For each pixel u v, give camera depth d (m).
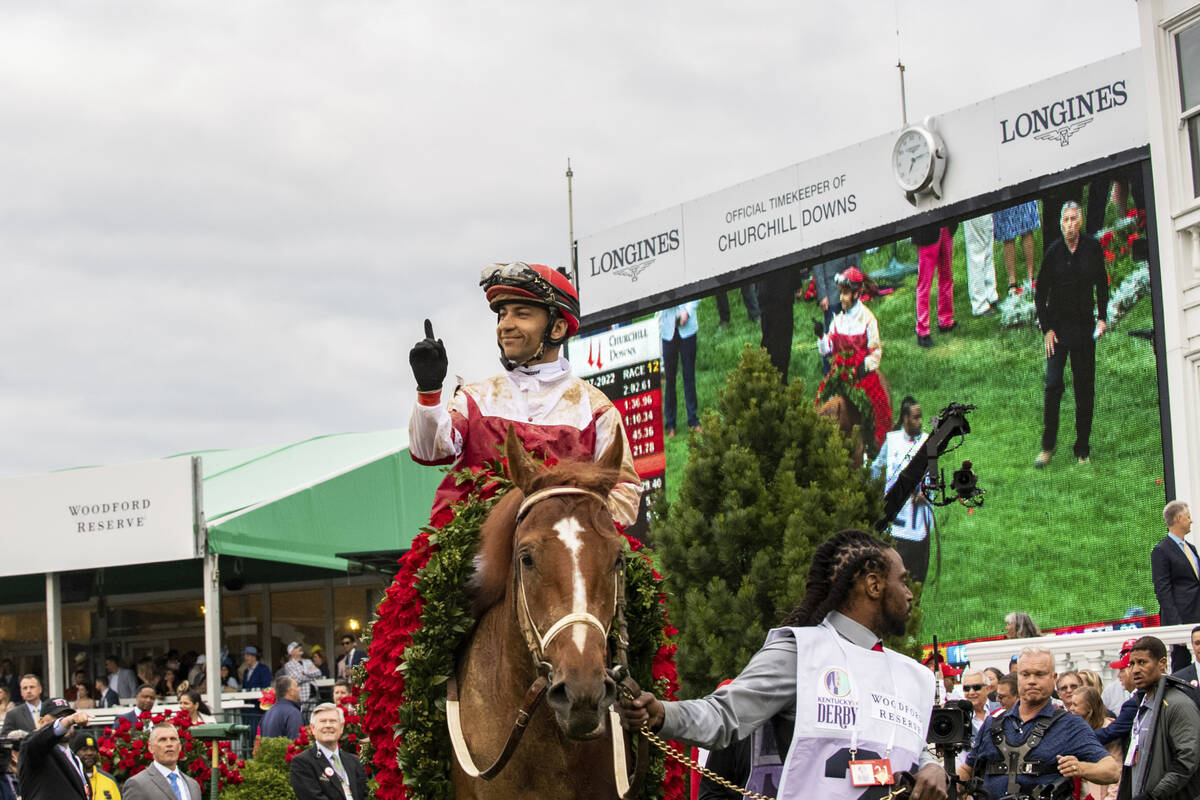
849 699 3.96
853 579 4.13
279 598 21.91
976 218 16.27
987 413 15.94
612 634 4.35
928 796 3.90
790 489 13.30
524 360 5.43
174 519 16.61
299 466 19.81
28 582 22.34
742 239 19.33
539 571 4.12
